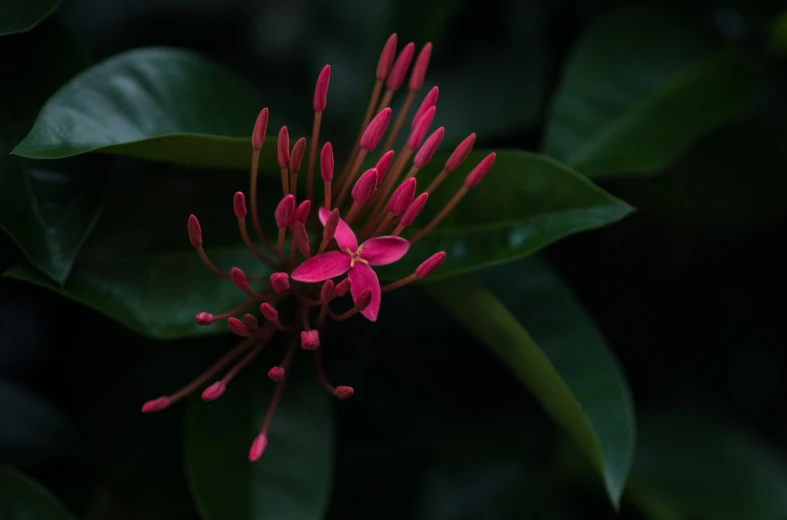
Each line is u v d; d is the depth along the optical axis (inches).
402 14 22.1
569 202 19.9
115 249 20.1
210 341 21.2
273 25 23.9
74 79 19.6
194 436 20.4
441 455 23.0
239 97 20.5
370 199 19.8
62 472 22.1
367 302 18.8
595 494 23.1
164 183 20.5
